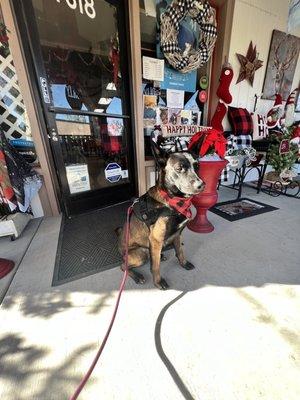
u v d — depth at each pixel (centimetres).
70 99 237
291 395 84
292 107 396
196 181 122
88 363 97
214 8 293
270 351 100
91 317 121
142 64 266
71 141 247
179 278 151
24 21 193
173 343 105
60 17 215
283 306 125
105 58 251
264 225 229
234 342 105
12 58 202
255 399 83
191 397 84
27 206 221
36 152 231
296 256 174
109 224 236
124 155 297
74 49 231
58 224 236
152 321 117
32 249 190
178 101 312
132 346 104
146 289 141
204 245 191
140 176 301
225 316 120
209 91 335
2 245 197
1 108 216
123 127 283
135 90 266
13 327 116
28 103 212
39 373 94
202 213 213
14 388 88
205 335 109
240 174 321
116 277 153
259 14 311
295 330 110
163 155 135
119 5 234
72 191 258
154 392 86
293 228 222
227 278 150
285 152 318
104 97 260
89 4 224
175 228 136
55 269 163
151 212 129
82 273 158
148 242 141
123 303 130
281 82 384
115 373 93
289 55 369
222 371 93
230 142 323
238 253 179
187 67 279
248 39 319
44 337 110
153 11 264
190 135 322
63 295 138
